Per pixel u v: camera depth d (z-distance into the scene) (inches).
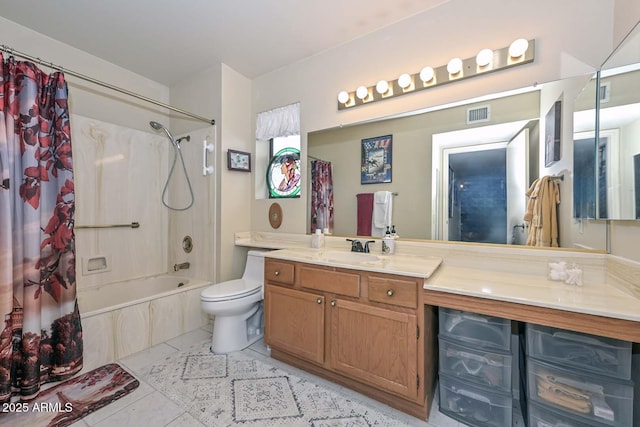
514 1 62.1
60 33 82.9
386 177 79.1
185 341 87.0
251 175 110.1
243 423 53.4
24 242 61.3
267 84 105.0
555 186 58.2
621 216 46.0
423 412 54.6
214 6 71.6
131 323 79.0
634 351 41.6
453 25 69.2
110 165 99.2
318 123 92.2
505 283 53.8
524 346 54.2
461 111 68.7
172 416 55.0
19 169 61.6
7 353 57.4
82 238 92.4
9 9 72.3
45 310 65.9
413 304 53.9
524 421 53.6
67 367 66.0
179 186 112.6
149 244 110.6
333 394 61.9
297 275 69.7
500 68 63.2
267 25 79.1
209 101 102.5
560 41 57.6
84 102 93.2
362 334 59.6
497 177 64.5
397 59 77.3
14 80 61.3
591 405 43.1
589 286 51.6
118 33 82.9
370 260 72.2
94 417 54.7
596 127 51.8
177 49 91.1
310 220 94.3
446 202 70.5
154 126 104.3
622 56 46.2
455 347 54.8
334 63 88.6
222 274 100.7
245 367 72.5
